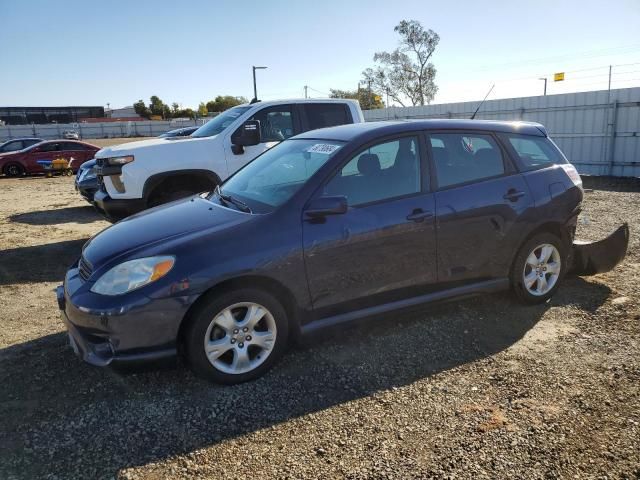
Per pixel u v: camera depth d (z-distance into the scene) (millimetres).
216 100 92500
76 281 3475
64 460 2713
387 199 3857
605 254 5000
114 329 3143
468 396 3219
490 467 2576
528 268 4547
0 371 3691
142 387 3434
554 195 4535
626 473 2508
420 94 49469
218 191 4426
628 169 14438
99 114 97062
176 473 2600
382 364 3648
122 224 4008
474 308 4582
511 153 4492
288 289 3494
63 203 12719
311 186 3662
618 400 3119
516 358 3689
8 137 62344
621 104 14297
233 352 3424
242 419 3047
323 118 7562
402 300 3979
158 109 98875
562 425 2891
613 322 4238
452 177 4152
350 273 3691
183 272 3213
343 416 3045
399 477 2521
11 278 6113
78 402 3270
